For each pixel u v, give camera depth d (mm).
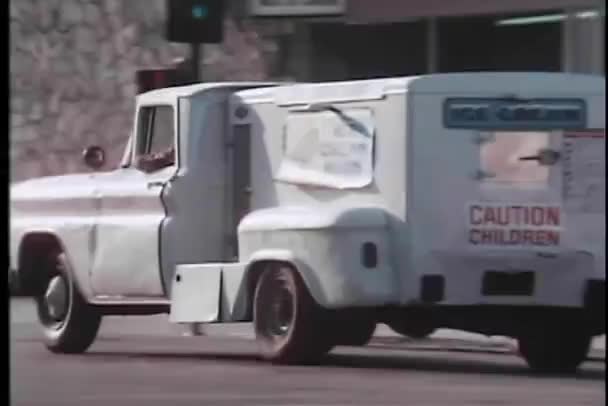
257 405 28719
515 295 33906
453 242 33406
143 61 71500
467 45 62812
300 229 33938
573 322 35562
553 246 33938
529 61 61219
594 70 58594
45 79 73062
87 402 29469
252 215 35406
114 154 71312
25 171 72562
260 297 35031
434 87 33344
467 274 33562
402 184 33281
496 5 59875
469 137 33531
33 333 46688
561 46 60125
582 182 34125
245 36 67438
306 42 66812
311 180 35000
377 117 33781
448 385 32125
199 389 31266
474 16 61844
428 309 34125
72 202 39594
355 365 36344
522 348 36594
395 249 33406
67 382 32812
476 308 34125
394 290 33344
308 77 66625
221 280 35812
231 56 67375
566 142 34031
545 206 33906
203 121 37312
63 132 72938
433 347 43125
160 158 38062
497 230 33688
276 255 34312
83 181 39906
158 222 37250
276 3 65250
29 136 73312
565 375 35188
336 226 33250
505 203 33688
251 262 35031
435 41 63375
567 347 36000
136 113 39125
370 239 33312
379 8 62750
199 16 44938
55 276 40312
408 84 33219
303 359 34469
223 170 37438
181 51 70875
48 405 29109
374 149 33844
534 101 33875
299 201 35375
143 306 38688
